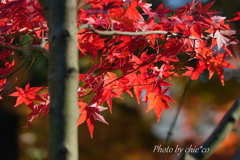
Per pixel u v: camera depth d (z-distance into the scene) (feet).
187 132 17.06
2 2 6.03
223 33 6.18
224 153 15.62
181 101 5.95
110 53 6.32
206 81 17.04
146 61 6.42
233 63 15.69
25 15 6.01
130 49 6.30
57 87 5.38
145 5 6.30
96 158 17.11
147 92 6.53
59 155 5.35
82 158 17.17
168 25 6.22
